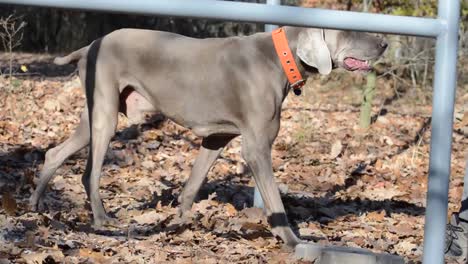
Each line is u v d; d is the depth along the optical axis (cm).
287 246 745
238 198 1009
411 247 799
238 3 451
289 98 1961
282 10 454
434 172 471
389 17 460
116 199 959
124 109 846
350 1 1938
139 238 761
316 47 770
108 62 823
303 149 1396
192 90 799
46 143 1284
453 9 464
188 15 448
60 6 442
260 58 782
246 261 689
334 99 2030
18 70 2228
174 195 987
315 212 954
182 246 737
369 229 880
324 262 671
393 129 1688
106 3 441
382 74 1895
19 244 680
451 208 1021
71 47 2719
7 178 1015
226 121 798
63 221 798
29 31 2669
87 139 862
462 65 2061
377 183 1180
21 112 1510
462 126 1566
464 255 745
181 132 1445
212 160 859
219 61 790
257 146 777
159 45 812
